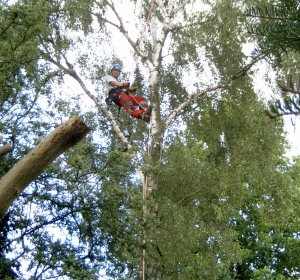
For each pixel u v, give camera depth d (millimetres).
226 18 12391
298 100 2842
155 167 9594
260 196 13469
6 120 8922
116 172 8852
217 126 13461
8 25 9375
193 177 12141
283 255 18812
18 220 8383
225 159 13289
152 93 12750
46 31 10125
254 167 13141
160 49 13359
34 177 3594
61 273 7754
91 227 8508
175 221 10758
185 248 10922
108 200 8586
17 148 8617
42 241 8133
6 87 9125
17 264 7984
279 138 13367
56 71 10055
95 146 9078
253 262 18922
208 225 12430
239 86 13219
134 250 8641
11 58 9117
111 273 8117
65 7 12594
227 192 12883
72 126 3607
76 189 8500
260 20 3561
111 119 12234
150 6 14359
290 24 3373
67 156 8602
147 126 13117
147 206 9125
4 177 3562
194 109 13391
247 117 13117
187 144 13203
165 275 10586
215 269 12070
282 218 13312
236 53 13172
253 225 19016
